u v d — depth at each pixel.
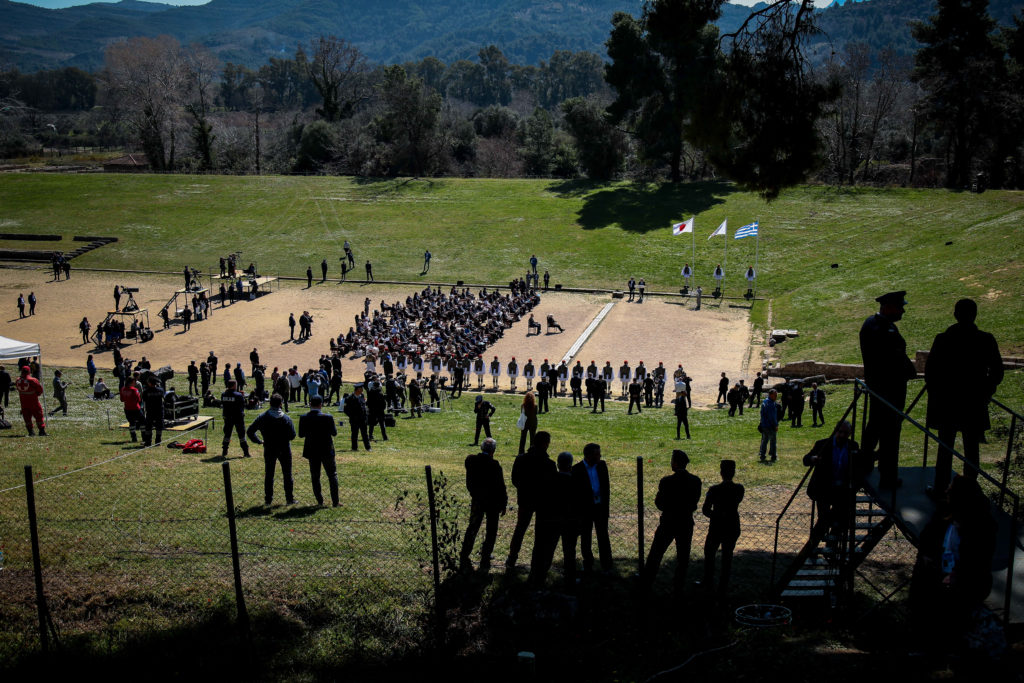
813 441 24.28
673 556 12.41
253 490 15.02
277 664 9.31
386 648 9.53
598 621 10.08
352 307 56.19
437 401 34.03
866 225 64.00
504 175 103.88
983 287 40.38
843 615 10.07
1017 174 73.38
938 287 43.12
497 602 10.20
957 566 8.18
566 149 96.44
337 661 9.36
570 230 71.25
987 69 66.81
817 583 10.84
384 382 38.09
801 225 66.06
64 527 12.55
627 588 10.98
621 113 76.75
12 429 23.22
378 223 76.19
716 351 44.97
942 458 9.84
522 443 19.25
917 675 8.38
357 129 103.62
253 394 32.72
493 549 12.30
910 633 9.48
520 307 53.31
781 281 57.00
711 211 71.88
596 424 29.19
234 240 72.88
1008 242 47.81
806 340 43.12
